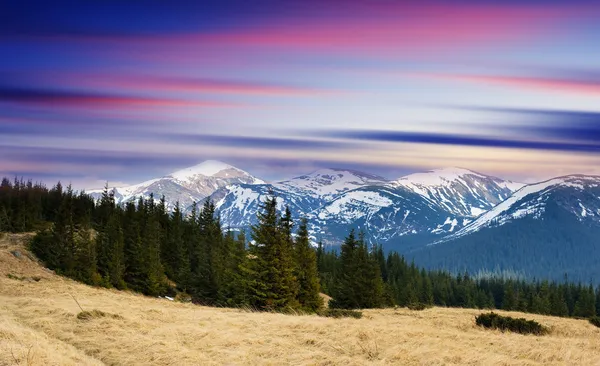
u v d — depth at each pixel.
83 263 73.62
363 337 24.73
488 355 21.16
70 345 21.83
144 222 105.12
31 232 88.56
